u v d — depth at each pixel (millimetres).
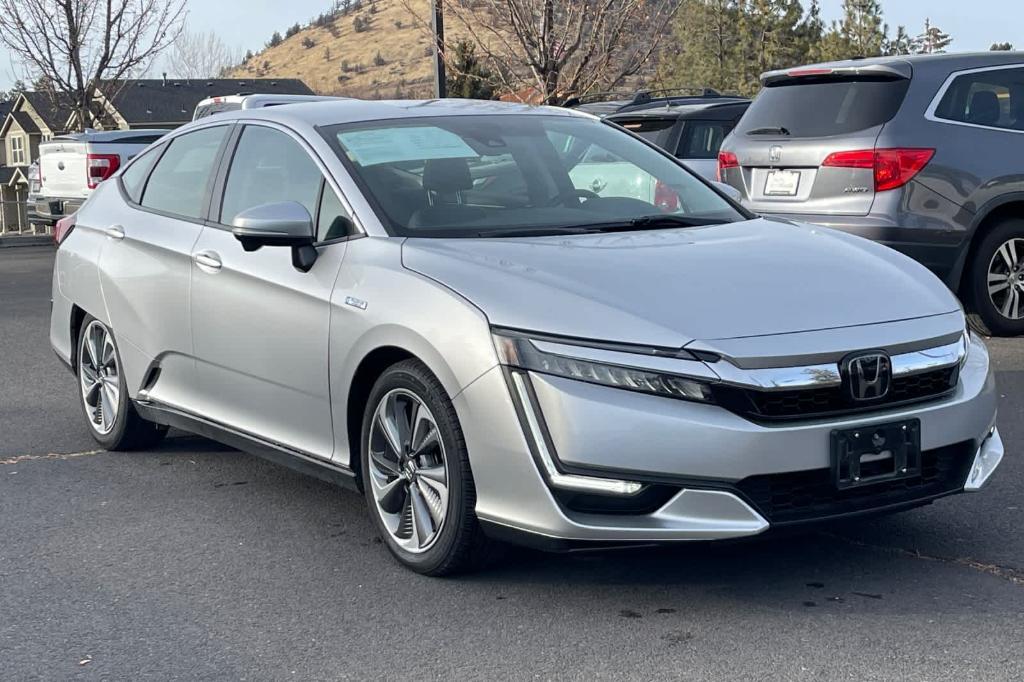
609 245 4605
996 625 3912
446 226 4805
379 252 4664
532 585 4391
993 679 3521
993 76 8805
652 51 18797
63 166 20016
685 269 4348
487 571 4527
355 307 4602
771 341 3973
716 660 3721
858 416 4039
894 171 8414
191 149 6039
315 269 4863
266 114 5605
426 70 139625
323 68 159125
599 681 3613
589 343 3957
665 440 3867
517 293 4172
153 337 5902
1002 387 7496
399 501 4617
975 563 4488
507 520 4082
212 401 5570
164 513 5430
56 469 6219
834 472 3980
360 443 4777
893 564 4500
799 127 8922
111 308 6227
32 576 4668
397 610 4219
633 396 3902
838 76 8844
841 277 4410
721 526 3889
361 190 4902
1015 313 8961
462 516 4258
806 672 3609
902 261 4789
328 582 4512
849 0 54781
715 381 3885
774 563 4539
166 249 5762
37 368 9125
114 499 5668
